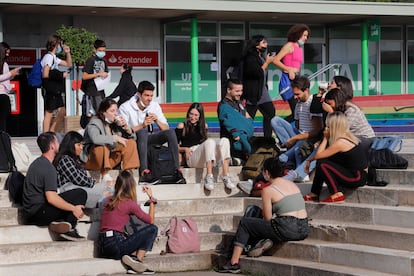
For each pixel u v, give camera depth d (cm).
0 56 1229
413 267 860
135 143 1120
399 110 1709
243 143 1224
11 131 2148
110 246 974
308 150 1140
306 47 2531
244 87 1309
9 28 2150
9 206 1029
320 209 1036
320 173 1038
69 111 2184
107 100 1094
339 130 1023
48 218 984
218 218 1104
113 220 978
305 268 919
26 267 936
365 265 903
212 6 2161
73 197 991
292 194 976
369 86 2600
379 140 1081
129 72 1480
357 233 958
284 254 983
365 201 1029
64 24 2212
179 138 1230
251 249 984
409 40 2639
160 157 1146
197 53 2302
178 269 1013
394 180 1045
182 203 1111
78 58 2025
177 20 2295
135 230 998
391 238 921
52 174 980
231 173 1199
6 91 1234
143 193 1123
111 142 1080
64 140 1041
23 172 1125
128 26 2295
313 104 1142
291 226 965
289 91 1336
